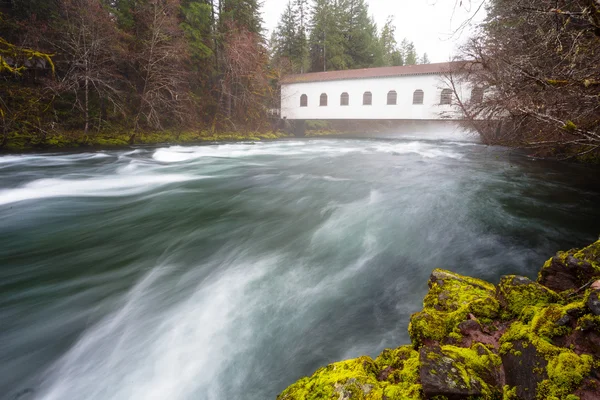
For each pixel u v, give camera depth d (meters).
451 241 5.80
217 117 29.27
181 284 4.45
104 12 19.31
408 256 5.21
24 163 13.63
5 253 5.48
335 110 30.81
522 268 4.74
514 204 7.97
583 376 1.55
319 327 3.51
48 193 9.27
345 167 14.15
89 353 3.21
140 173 12.50
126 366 3.04
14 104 17.19
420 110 26.89
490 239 5.88
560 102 5.65
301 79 32.09
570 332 1.83
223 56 29.05
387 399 1.72
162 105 24.11
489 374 1.83
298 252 5.42
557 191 9.32
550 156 14.53
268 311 3.79
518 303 2.35
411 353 2.18
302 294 4.15
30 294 4.20
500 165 14.09
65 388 2.83
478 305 2.46
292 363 3.03
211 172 12.98
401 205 7.82
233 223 6.93
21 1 17.61
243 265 4.99
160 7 21.92
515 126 6.96
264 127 33.28
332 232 6.26
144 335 3.43
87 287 4.40
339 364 2.21
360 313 3.74
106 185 10.38
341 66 46.75
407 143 25.78
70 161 14.46
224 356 3.13
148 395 2.75
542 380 1.62
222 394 2.74
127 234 6.39
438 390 1.67
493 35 7.97
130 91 23.19
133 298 4.11
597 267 2.44
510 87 6.62
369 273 4.68
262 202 8.55
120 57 21.00
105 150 17.94
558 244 5.68
